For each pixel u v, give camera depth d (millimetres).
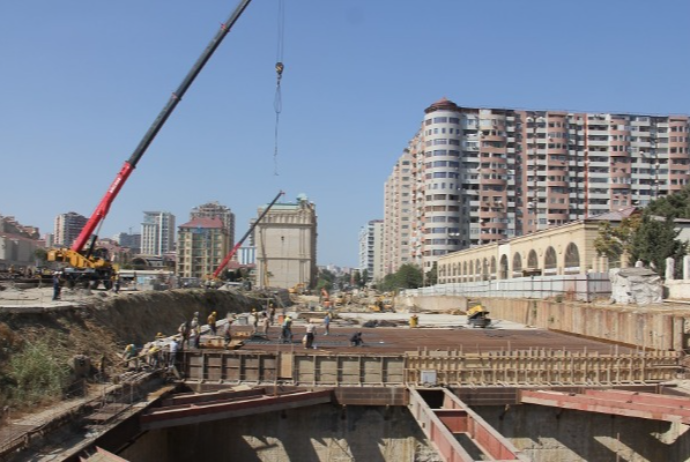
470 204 175125
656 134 181500
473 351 40031
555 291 70688
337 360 33562
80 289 59250
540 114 178875
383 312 96875
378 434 32656
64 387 28469
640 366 35094
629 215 89062
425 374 33031
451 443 21203
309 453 32125
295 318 71250
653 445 33406
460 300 97875
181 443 31703
